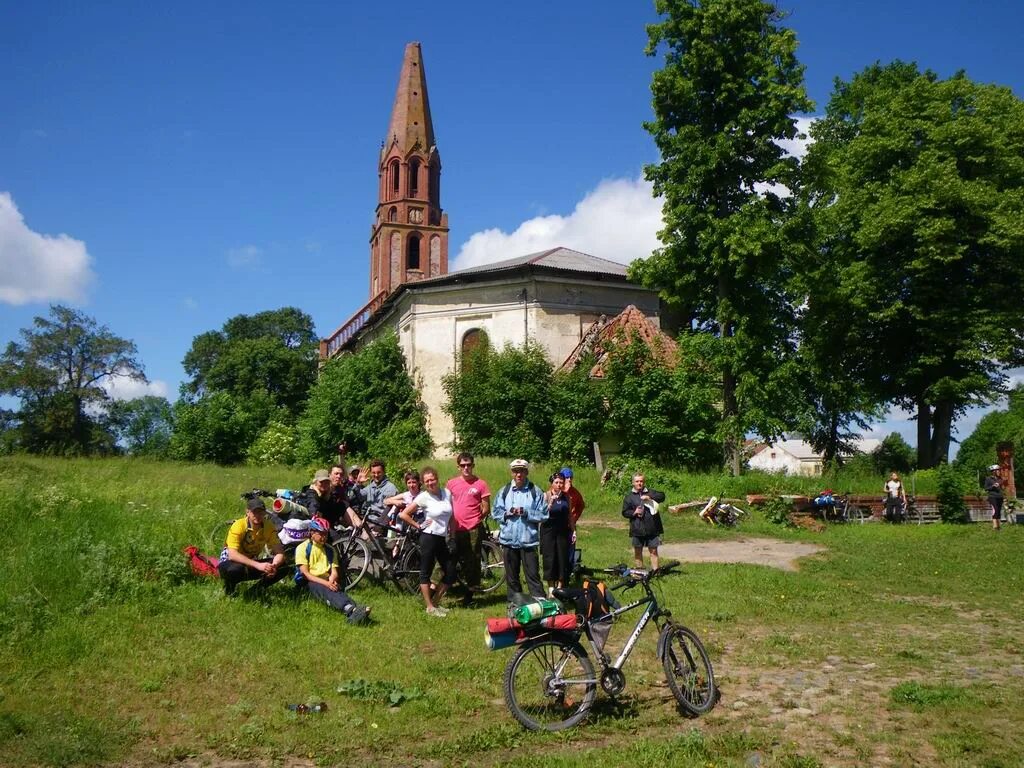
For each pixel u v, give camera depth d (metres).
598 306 37.75
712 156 26.78
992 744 5.71
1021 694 6.94
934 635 9.37
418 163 58.31
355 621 9.02
